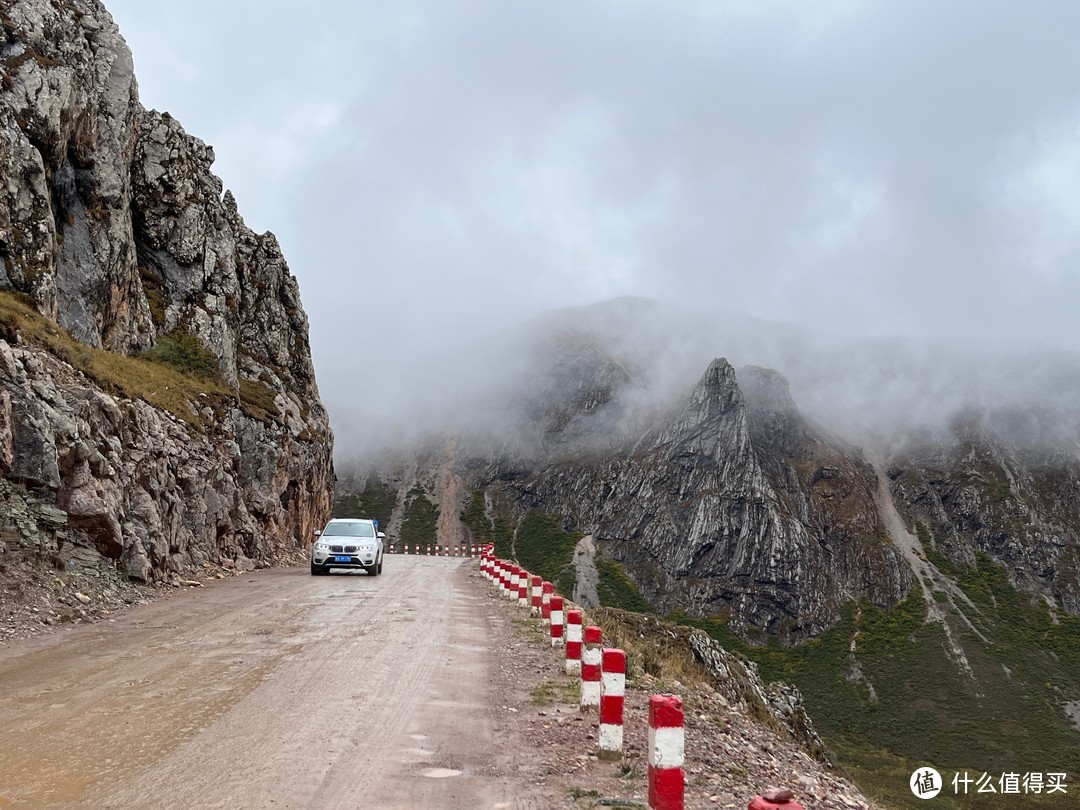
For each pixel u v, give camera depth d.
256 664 11.30
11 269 27.05
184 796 5.95
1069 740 130.62
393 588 24.27
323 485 54.00
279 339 51.72
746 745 9.80
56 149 30.89
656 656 15.70
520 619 18.38
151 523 22.00
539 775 7.02
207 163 49.75
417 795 6.25
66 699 8.96
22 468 17.77
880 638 184.38
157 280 42.09
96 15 37.69
